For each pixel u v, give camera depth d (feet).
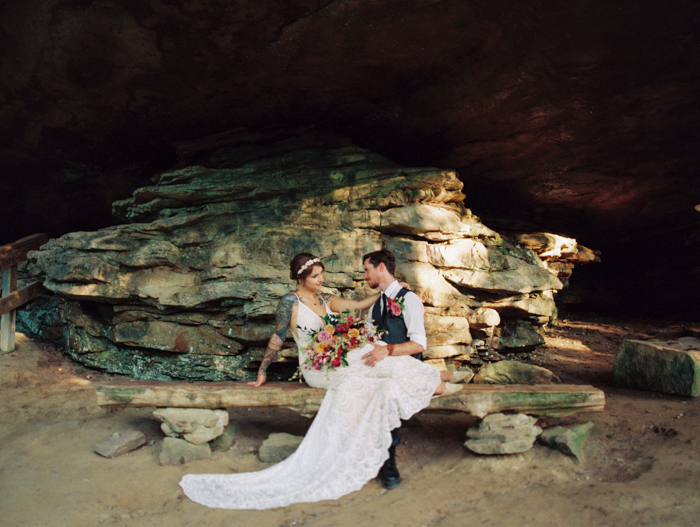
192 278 17.67
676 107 17.72
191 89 17.56
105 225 29.86
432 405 11.53
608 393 16.03
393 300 11.53
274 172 19.16
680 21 13.07
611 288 41.34
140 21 14.03
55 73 16.46
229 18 13.79
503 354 20.52
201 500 9.88
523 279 18.16
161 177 19.69
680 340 17.47
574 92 16.84
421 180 17.66
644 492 9.36
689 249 36.94
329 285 16.89
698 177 24.95
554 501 9.37
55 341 21.03
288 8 13.46
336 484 9.85
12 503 9.92
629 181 25.46
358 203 17.93
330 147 20.07
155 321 18.16
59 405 15.48
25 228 29.45
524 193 27.35
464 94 17.29
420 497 9.91
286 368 17.62
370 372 11.14
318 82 17.20
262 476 10.37
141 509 9.78
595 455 11.19
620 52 14.46
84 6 13.65
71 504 9.88
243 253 17.48
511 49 15.06
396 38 14.89
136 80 16.90
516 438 11.20
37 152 22.72
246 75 16.74
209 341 17.54
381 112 19.30
